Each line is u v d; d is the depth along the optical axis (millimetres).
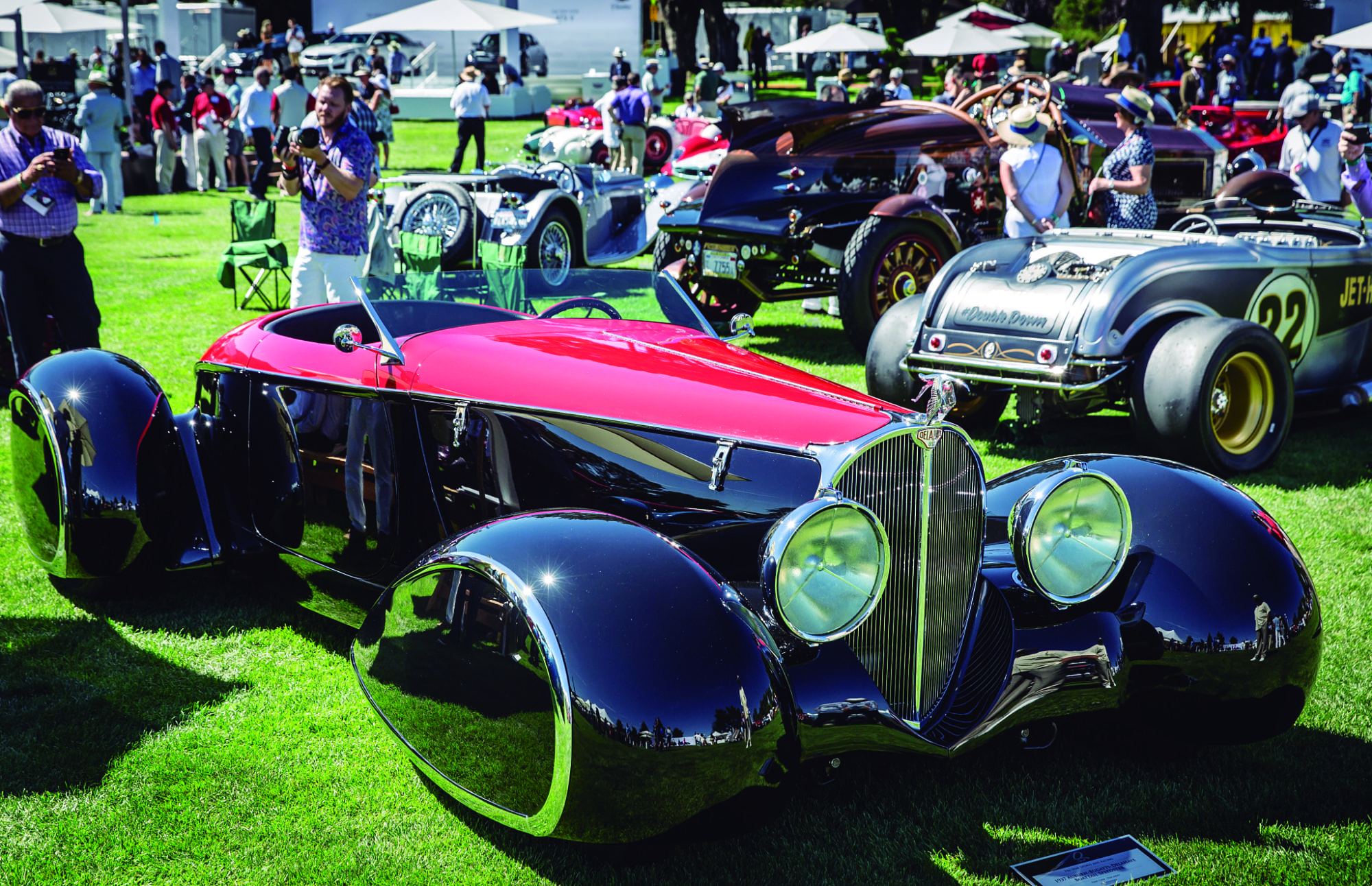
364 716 3084
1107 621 2604
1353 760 2859
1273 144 13453
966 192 8359
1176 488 2779
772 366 3051
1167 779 2779
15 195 5625
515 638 2172
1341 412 6188
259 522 3637
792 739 2178
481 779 2309
